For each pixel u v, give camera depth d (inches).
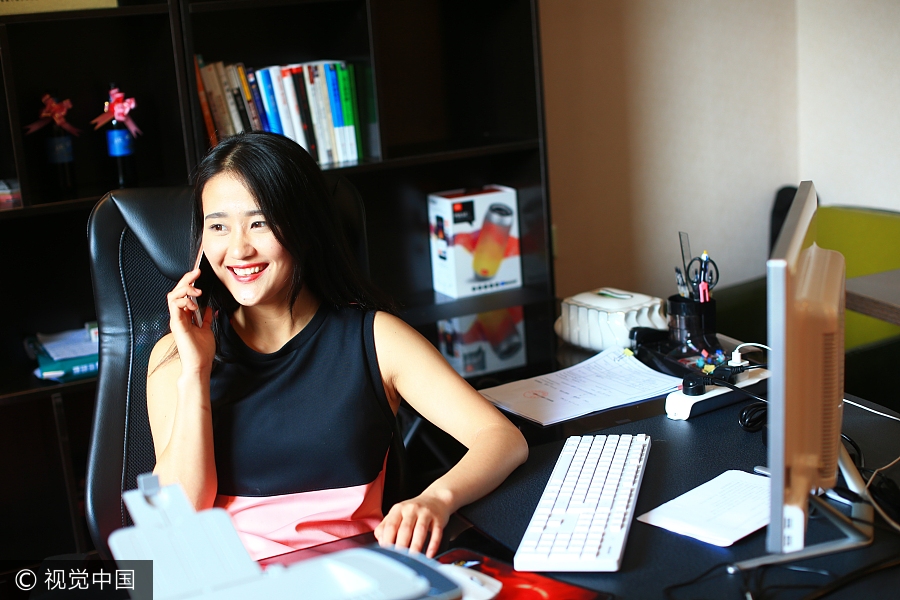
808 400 36.4
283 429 52.8
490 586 37.8
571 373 66.1
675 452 50.5
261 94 88.0
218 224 51.4
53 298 91.6
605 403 59.1
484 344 80.8
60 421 80.8
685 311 65.1
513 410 58.9
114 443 57.4
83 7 78.7
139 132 85.2
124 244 58.7
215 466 52.3
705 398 55.7
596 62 109.4
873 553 38.1
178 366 56.0
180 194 58.9
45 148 86.1
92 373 83.5
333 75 90.2
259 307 53.7
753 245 125.1
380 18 98.5
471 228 99.9
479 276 101.5
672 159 117.2
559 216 112.0
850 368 87.0
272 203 50.6
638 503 44.6
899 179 110.4
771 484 34.4
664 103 114.8
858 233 108.9
